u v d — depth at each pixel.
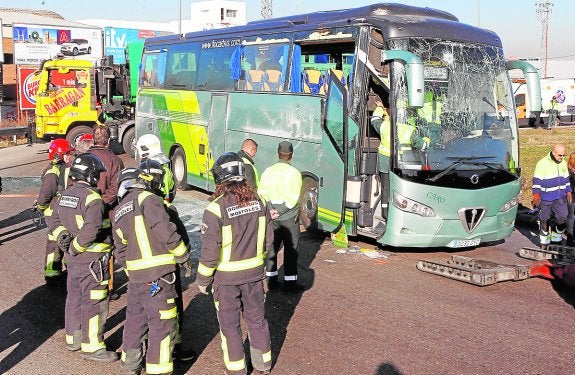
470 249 10.21
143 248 5.01
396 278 8.47
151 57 16.17
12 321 6.84
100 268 5.73
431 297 7.70
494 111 9.53
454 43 9.39
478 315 7.09
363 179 9.48
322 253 9.69
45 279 8.14
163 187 5.38
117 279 8.32
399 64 8.94
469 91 9.37
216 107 13.03
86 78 22.39
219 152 12.95
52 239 7.87
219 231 4.96
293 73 10.86
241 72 12.24
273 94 11.18
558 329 6.70
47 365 5.72
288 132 10.80
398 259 9.44
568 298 7.75
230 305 5.09
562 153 9.84
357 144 9.44
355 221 9.62
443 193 8.96
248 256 5.09
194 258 9.30
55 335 6.46
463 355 5.98
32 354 5.97
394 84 8.95
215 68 13.16
